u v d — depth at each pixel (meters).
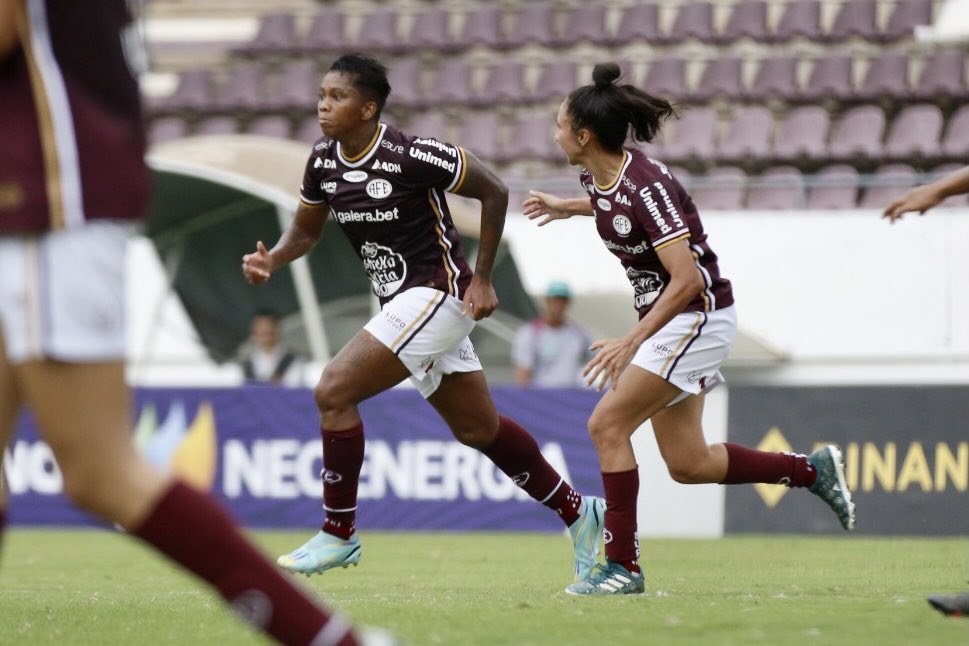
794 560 23.67
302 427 32.66
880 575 20.30
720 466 18.02
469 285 17.36
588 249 42.72
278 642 8.52
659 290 16.95
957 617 12.98
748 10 55.59
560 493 17.88
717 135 50.22
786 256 41.16
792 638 11.56
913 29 52.97
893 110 50.16
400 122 53.75
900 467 30.67
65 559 25.02
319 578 20.33
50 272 8.05
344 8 61.19
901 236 40.53
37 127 8.06
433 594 16.91
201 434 33.25
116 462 8.27
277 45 58.59
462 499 32.00
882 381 40.50
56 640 12.22
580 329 38.31
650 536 31.42
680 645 11.27
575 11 58.03
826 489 18.45
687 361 16.78
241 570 8.40
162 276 44.28
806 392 31.27
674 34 55.22
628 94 16.39
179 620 13.74
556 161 50.53
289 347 44.34
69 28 8.20
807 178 41.69
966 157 45.97
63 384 8.12
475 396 17.56
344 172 17.14
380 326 17.03
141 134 8.49
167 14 63.06
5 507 10.05
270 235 43.41
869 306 40.62
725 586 18.06
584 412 31.81
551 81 54.47
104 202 8.14
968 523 30.22
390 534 31.53
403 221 17.06
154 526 8.31
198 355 44.25
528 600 15.43
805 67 52.81
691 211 16.86
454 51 57.12
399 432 32.28
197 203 42.09
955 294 40.09
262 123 54.47
